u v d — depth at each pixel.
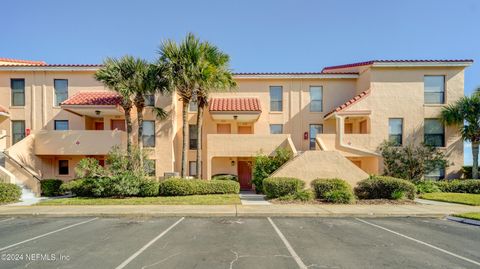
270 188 14.01
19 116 20.17
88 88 20.41
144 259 6.00
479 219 9.32
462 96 18.91
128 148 15.80
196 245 6.97
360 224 9.34
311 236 7.82
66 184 15.85
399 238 7.62
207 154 18.11
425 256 6.21
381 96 19.05
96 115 20.16
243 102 19.81
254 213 10.67
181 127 20.81
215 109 18.56
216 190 15.30
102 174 14.95
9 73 20.20
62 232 8.32
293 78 21.16
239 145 18.17
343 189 13.54
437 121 19.23
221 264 5.70
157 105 19.28
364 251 6.53
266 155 17.75
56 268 5.55
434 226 9.05
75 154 18.14
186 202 12.93
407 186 13.52
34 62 21.97
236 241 7.31
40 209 11.55
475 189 16.03
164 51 15.88
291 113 21.23
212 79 15.84
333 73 21.09
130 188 14.36
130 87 15.75
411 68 19.20
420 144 17.83
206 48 16.17
